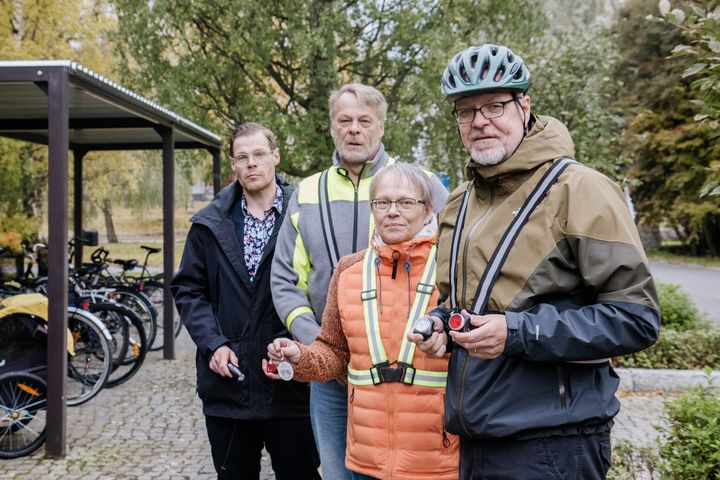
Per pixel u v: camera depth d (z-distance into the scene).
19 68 4.43
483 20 13.25
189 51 13.55
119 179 19.25
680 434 2.81
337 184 2.76
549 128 1.74
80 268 7.63
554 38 10.59
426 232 2.26
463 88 1.75
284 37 12.90
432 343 1.75
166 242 7.42
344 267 2.36
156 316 7.68
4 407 4.49
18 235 11.74
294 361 2.25
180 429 5.07
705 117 2.73
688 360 6.25
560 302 1.64
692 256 25.94
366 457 2.16
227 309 2.79
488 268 1.68
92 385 5.64
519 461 1.62
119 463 4.33
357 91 2.68
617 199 1.63
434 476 2.11
